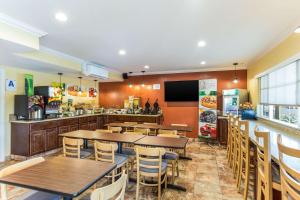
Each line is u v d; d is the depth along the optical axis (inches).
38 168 73.0
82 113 247.0
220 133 229.3
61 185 58.7
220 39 136.6
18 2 85.0
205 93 246.7
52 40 137.5
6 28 103.0
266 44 147.9
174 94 276.1
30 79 199.2
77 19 103.1
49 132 187.8
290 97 133.5
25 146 170.6
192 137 268.1
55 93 209.8
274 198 76.4
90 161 81.7
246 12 95.2
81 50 164.6
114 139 128.4
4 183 61.6
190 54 179.8
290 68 133.8
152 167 101.7
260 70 185.6
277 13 96.2
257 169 83.7
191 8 91.2
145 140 125.0
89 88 302.5
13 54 132.3
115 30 119.0
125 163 126.3
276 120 157.1
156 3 86.7
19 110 180.2
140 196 108.4
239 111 219.1
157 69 265.0
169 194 110.7
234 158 135.4
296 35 113.2
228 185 122.2
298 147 82.2
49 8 90.8
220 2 85.7
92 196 48.1
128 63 222.5
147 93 294.5
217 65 236.2
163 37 132.5
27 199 72.1
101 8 91.0
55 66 176.6
